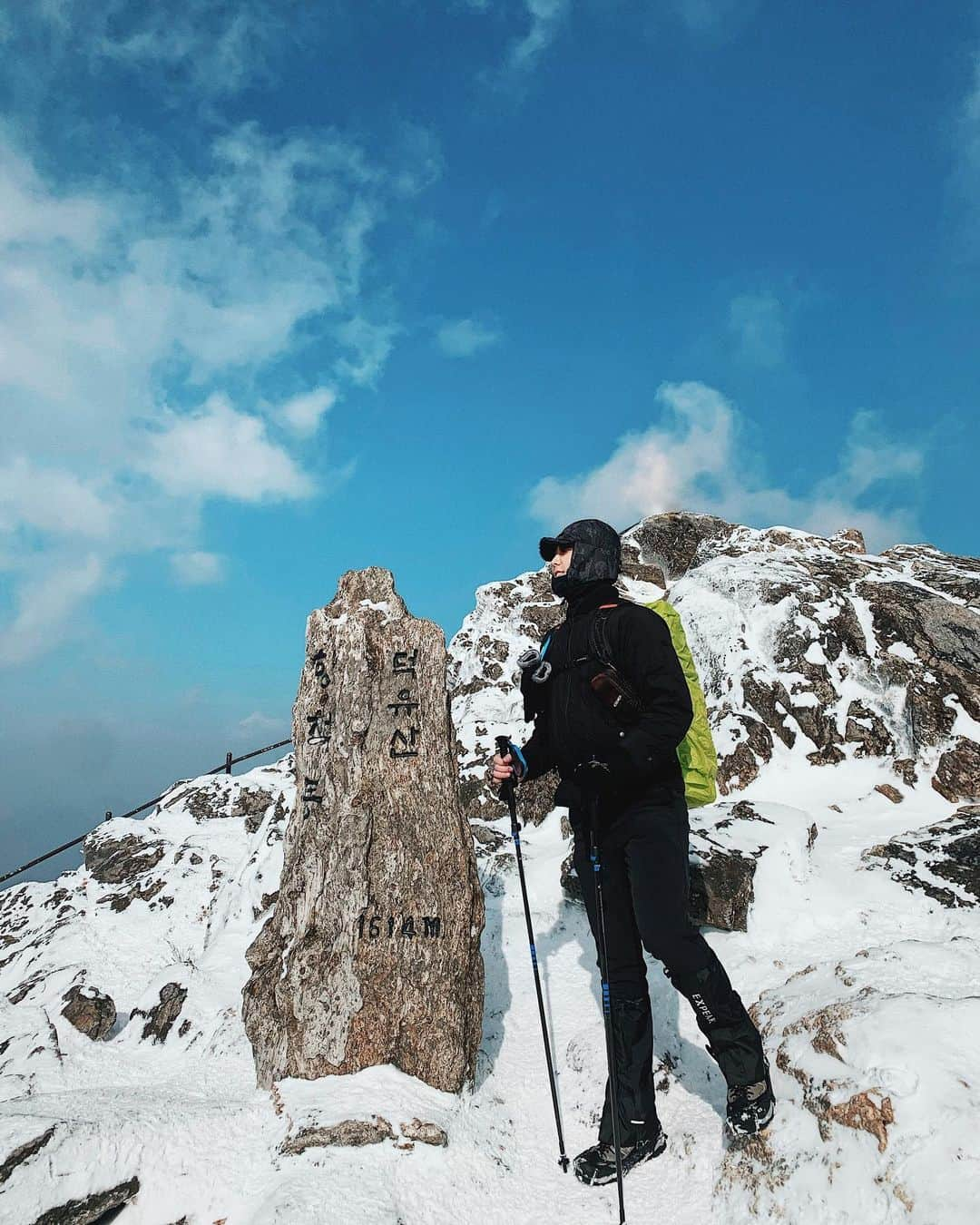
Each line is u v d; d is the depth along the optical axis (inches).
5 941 333.4
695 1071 148.8
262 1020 158.6
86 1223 123.0
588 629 132.3
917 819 246.7
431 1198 125.9
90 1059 214.8
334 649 171.3
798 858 203.8
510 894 239.3
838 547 452.4
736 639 330.6
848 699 302.4
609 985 127.6
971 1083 106.1
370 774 162.2
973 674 286.7
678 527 501.4
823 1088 115.9
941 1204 95.1
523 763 142.4
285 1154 131.3
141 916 312.3
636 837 128.3
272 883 282.4
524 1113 148.7
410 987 150.7
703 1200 121.9
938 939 176.9
